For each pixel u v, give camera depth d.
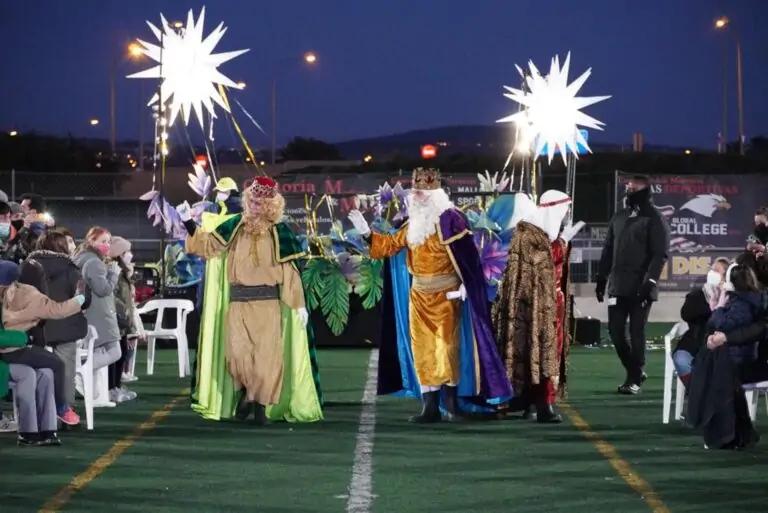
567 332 10.74
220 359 10.60
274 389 10.25
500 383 10.30
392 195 15.60
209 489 7.72
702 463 8.59
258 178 10.47
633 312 12.43
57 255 9.98
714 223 22.53
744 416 9.12
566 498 7.48
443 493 7.61
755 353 9.27
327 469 8.36
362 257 17.14
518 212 10.66
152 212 13.20
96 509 7.19
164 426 10.25
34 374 9.25
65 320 9.94
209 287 10.66
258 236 10.38
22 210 12.36
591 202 24.97
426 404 10.44
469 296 10.32
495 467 8.44
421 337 10.38
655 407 11.43
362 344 17.28
